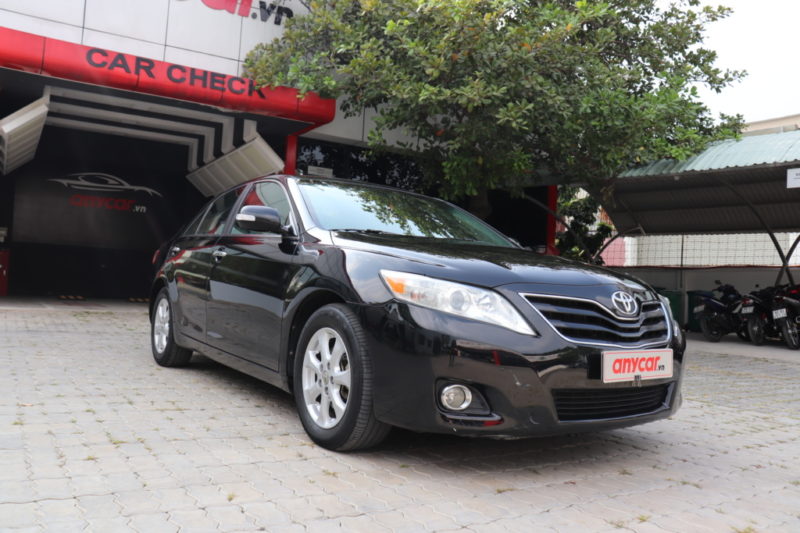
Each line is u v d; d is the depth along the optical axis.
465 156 9.65
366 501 2.57
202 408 3.99
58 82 9.73
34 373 4.77
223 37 10.80
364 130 12.87
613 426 3.06
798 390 6.55
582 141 9.83
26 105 10.70
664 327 3.33
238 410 3.98
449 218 4.43
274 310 3.64
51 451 2.96
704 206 13.30
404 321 2.87
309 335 3.33
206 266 4.59
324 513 2.42
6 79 9.61
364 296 3.04
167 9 10.34
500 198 17.25
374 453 3.23
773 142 10.05
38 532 2.11
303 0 11.27
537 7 9.53
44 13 9.45
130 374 4.96
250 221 3.68
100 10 9.83
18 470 2.68
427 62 8.65
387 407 2.91
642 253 16.56
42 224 14.59
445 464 3.13
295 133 12.49
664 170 10.47
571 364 2.83
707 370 7.84
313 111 11.25
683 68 10.73
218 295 4.31
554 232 16.77
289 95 11.04
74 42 9.65
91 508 2.34
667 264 16.03
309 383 3.35
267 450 3.18
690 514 2.65
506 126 9.19
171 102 10.62
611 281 3.24
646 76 10.98
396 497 2.64
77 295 14.62
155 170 15.49
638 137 9.24
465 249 3.44
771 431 4.40
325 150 13.26
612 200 13.12
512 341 2.78
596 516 2.56
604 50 11.12
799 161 9.13
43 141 13.73
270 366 3.67
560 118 9.27
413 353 2.82
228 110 10.94
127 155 14.56
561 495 2.79
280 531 2.24
